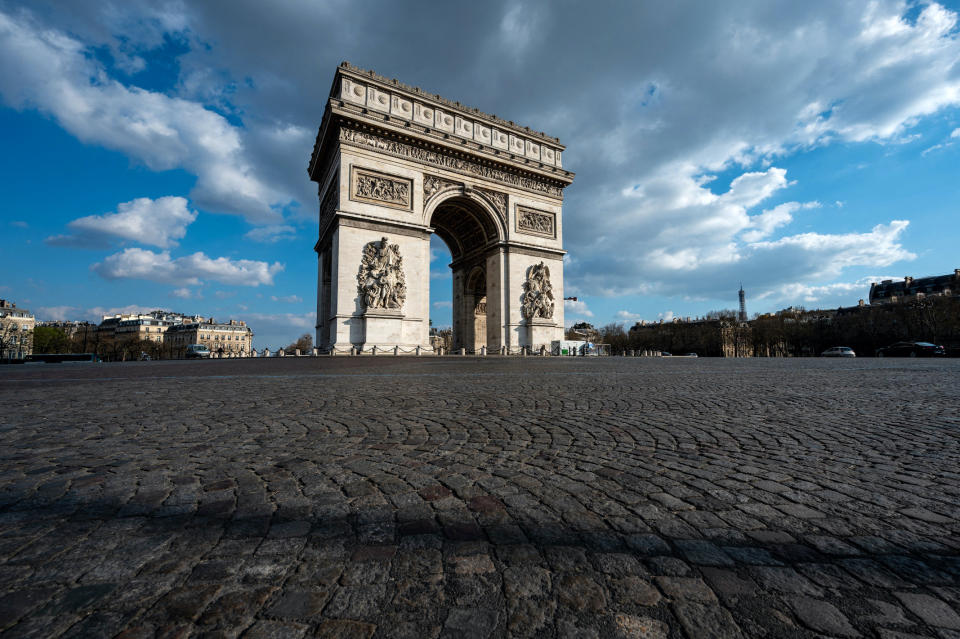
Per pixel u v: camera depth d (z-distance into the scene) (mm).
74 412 7340
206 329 165625
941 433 5672
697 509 3209
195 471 4074
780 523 2967
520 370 18328
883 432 5734
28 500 3336
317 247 52281
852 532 2822
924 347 52469
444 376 14820
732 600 2125
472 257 58344
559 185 56531
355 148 42562
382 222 43062
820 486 3697
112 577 2297
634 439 5348
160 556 2518
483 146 49219
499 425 6164
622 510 3188
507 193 52250
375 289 41625
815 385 11734
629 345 138000
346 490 3584
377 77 44906
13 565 2391
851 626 1918
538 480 3844
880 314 93250
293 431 5781
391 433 5660
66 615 1984
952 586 2209
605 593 2186
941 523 2951
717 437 5453
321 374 15938
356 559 2498
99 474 3980
